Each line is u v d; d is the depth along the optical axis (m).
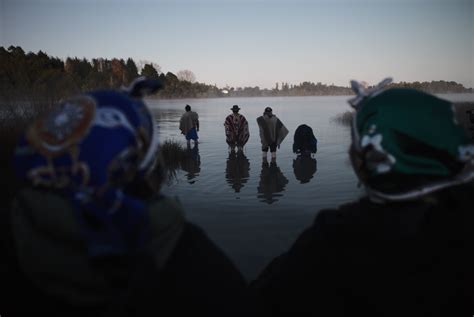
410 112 0.85
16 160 0.77
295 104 66.25
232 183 7.58
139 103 0.86
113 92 0.82
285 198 6.35
